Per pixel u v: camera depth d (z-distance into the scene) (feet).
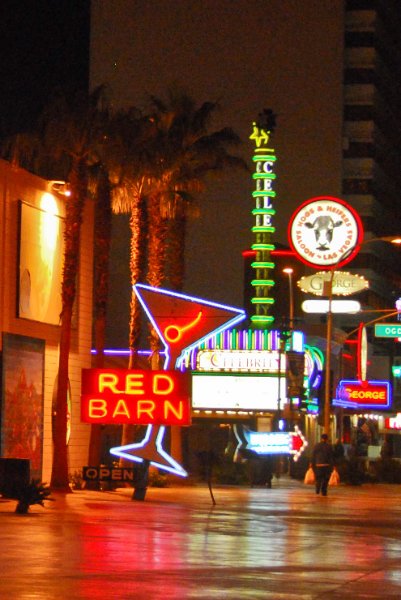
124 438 156.56
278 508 115.14
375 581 59.47
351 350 303.07
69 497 123.34
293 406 195.21
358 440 282.15
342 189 343.46
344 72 342.44
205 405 216.95
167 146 157.89
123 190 163.02
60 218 155.84
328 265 233.55
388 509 117.91
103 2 331.57
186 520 95.45
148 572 59.62
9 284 141.79
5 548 69.10
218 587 54.85
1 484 113.91
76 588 52.95
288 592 54.08
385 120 366.02
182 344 145.69
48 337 152.56
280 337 195.11
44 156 142.20
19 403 143.13
